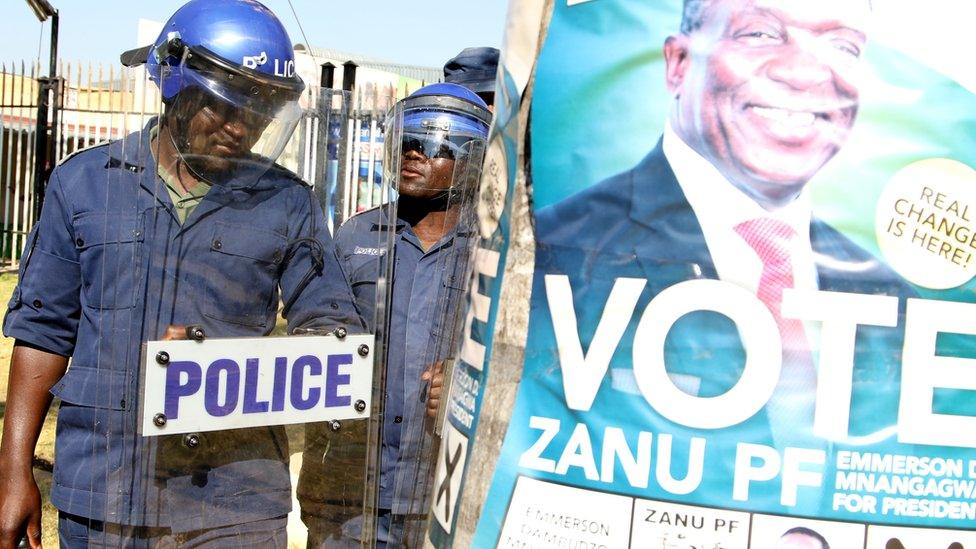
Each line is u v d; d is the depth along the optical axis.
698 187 1.16
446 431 1.48
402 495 2.71
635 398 1.18
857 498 1.13
